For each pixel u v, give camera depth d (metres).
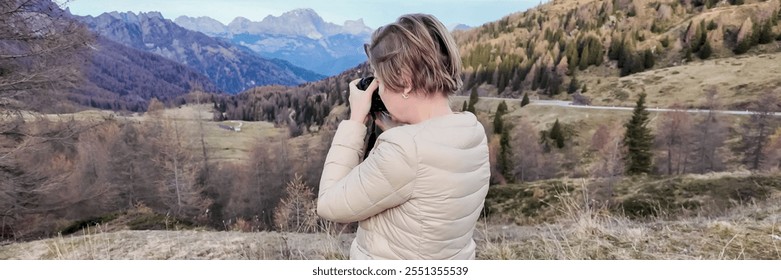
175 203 35.34
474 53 118.19
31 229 17.03
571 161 55.12
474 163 0.95
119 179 36.25
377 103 1.07
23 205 17.08
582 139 61.19
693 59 86.81
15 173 15.53
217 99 107.69
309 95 104.19
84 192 23.36
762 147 44.03
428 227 0.92
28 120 14.31
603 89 83.25
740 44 81.81
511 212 23.72
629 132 49.72
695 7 108.62
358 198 0.92
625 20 112.88
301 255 3.21
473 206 0.97
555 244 2.79
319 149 50.69
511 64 101.75
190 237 4.28
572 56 99.19
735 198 16.84
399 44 0.92
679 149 48.72
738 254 2.42
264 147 46.91
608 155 46.19
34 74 12.15
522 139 58.44
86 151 32.03
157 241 4.18
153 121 54.78
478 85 101.44
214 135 75.94
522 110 78.31
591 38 103.62
